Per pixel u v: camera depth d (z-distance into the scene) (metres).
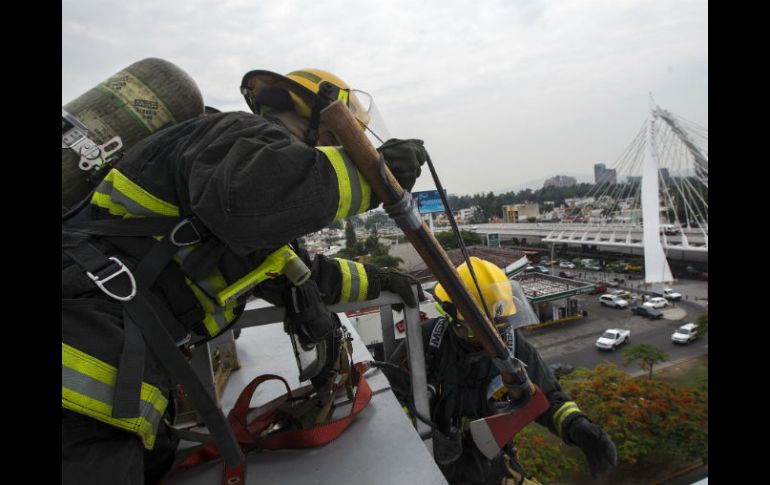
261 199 0.74
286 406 1.26
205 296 0.89
